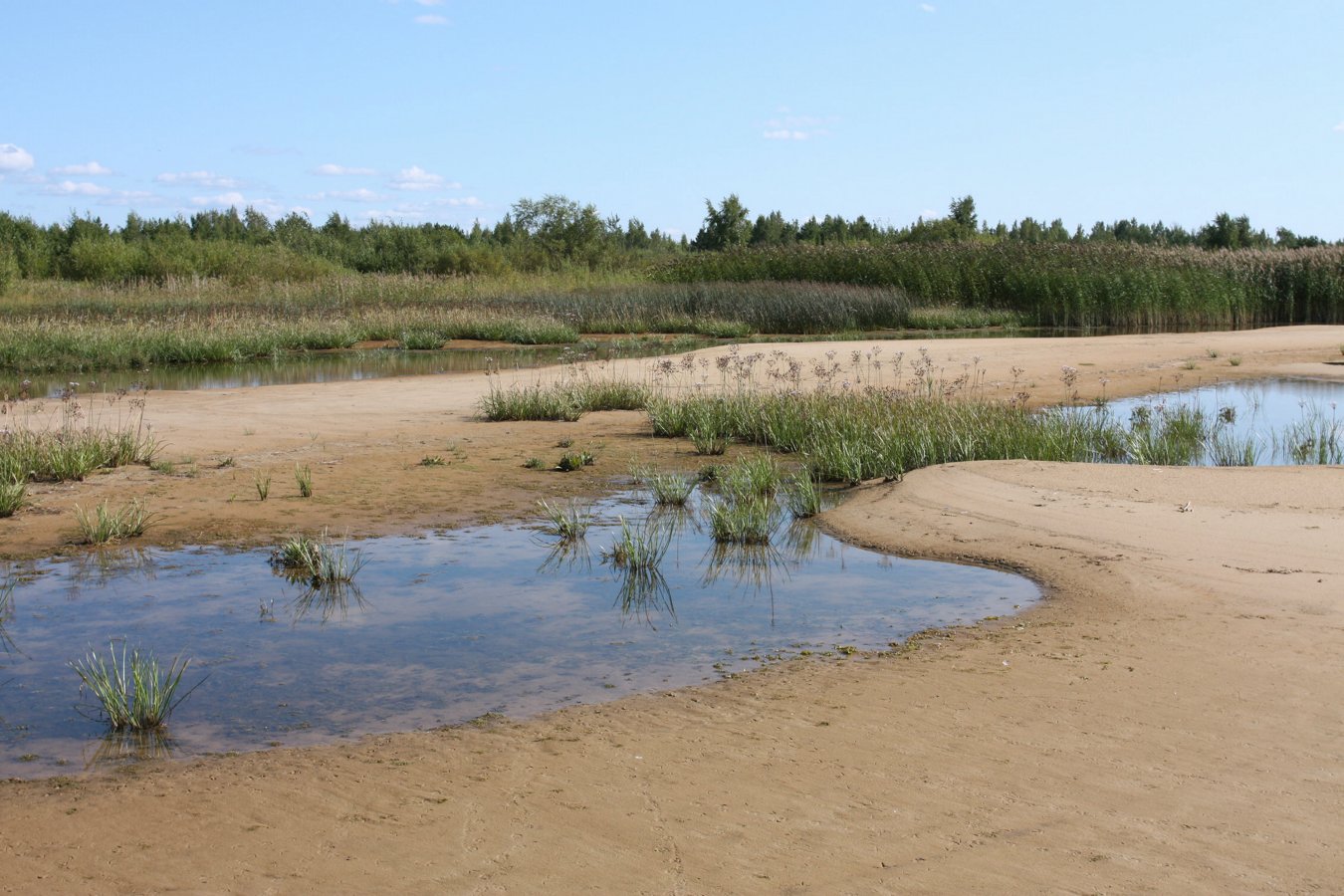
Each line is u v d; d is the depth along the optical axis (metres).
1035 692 5.24
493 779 4.45
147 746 4.90
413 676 5.77
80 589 7.48
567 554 8.45
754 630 6.51
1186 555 7.38
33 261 52.00
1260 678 5.25
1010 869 3.60
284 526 9.31
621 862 3.72
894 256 41.62
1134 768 4.35
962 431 12.31
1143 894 3.44
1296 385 18.73
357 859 3.79
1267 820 3.88
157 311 34.16
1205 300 36.16
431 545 8.73
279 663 5.99
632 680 5.68
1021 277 38.28
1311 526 7.82
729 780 4.38
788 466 12.30
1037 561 7.63
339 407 16.44
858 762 4.51
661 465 12.23
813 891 3.50
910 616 6.71
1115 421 13.80
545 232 65.19
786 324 35.09
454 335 31.16
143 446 12.69
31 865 3.79
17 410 15.70
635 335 33.19
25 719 5.23
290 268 49.72
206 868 3.74
